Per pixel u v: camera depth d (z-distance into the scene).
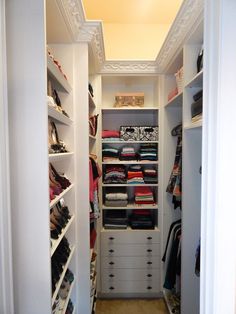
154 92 2.74
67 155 1.48
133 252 2.50
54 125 1.53
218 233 0.71
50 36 1.54
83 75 1.67
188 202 1.78
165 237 2.49
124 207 2.53
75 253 1.71
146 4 2.17
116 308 2.36
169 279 2.23
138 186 2.67
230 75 0.69
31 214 0.96
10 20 0.93
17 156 0.95
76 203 1.71
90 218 1.85
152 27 2.55
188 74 1.71
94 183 1.96
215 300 0.73
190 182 1.78
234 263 0.72
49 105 1.07
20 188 0.96
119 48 2.56
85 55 1.66
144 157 2.56
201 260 0.81
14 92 0.94
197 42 1.67
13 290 0.96
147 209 2.68
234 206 0.71
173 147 2.47
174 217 2.49
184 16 1.45
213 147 0.73
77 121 1.69
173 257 2.21
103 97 2.80
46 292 0.97
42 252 0.97
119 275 2.51
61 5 1.20
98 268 2.49
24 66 0.93
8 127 0.92
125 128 2.54
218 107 0.70
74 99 1.68
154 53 2.56
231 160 0.70
